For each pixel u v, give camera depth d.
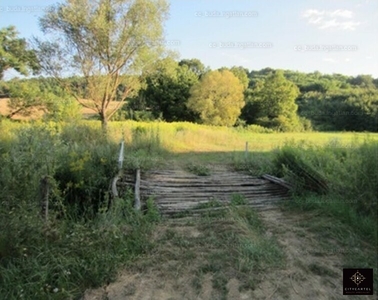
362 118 36.56
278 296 3.26
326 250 4.20
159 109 40.19
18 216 3.53
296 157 7.34
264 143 17.44
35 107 21.70
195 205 6.12
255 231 4.79
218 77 35.56
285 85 40.62
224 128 27.61
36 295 2.99
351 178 5.16
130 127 15.70
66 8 15.77
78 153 6.71
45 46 16.73
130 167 7.90
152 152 11.93
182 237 4.55
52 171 4.96
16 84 21.53
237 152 13.27
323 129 39.19
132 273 3.60
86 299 3.12
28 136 5.54
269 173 9.00
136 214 5.12
